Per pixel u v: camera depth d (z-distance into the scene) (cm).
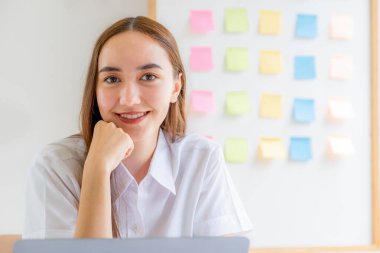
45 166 108
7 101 174
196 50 167
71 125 176
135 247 56
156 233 116
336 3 175
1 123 174
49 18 176
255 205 169
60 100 176
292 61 172
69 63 176
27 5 175
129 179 112
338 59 174
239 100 168
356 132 175
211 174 120
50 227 103
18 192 174
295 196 172
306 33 171
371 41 176
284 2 172
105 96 103
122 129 105
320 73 174
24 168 174
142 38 102
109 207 94
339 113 172
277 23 171
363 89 176
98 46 106
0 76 174
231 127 169
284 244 170
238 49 169
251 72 170
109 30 104
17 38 175
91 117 112
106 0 177
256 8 171
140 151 114
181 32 166
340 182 174
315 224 172
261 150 169
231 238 59
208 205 119
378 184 174
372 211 175
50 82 176
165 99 105
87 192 94
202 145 122
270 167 171
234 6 169
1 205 173
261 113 170
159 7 166
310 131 173
